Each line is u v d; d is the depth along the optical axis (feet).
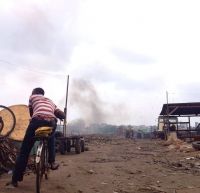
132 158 50.80
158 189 26.25
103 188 26.45
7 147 30.76
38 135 22.84
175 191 25.75
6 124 33.58
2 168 30.12
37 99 24.75
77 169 35.88
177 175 33.37
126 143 106.42
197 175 33.42
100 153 61.77
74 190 25.05
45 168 24.89
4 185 25.38
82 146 64.95
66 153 61.52
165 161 45.83
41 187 25.00
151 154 58.80
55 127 24.58
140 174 33.81
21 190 23.93
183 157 51.96
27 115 34.24
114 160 47.29
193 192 25.16
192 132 118.01
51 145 25.22
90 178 30.48
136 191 25.62
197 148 62.18
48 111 24.09
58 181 27.78
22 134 33.17
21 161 24.21
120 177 31.68
